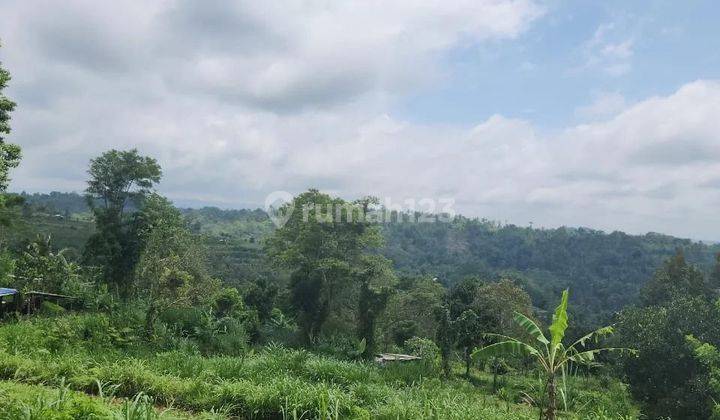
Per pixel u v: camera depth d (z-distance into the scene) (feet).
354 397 35.01
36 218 262.88
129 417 19.76
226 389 32.09
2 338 39.81
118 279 118.32
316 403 30.53
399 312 139.33
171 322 64.44
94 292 81.00
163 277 90.48
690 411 81.46
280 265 129.80
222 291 107.14
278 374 39.32
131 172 128.88
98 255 119.14
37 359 34.14
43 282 90.63
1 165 60.54
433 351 96.32
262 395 31.04
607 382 107.96
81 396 23.27
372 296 104.01
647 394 89.97
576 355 35.24
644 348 89.97
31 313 64.44
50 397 22.24
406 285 160.45
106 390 29.55
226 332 66.95
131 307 62.64
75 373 32.27
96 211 125.59
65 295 80.64
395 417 30.45
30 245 103.45
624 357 93.71
